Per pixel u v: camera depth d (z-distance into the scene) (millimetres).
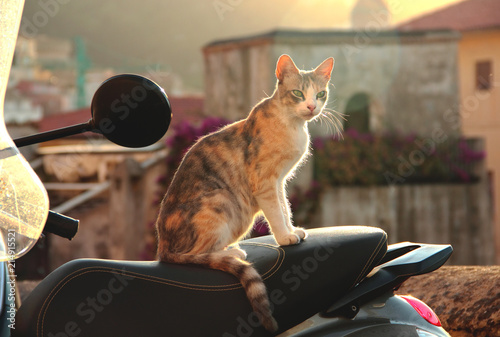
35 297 1606
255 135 2559
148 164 11523
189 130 11523
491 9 22016
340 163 13234
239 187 2484
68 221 1685
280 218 2498
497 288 2611
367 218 13398
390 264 1996
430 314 2016
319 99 3066
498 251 20172
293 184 12844
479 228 14719
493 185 20891
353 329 1859
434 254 2016
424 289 2883
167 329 1650
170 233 2342
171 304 1674
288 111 2707
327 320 1866
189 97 23797
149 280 1685
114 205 11469
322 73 3158
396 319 1922
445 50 15031
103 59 38406
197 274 1753
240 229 2496
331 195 13031
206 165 2455
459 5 23375
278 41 13414
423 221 14039
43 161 14344
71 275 1636
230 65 14711
